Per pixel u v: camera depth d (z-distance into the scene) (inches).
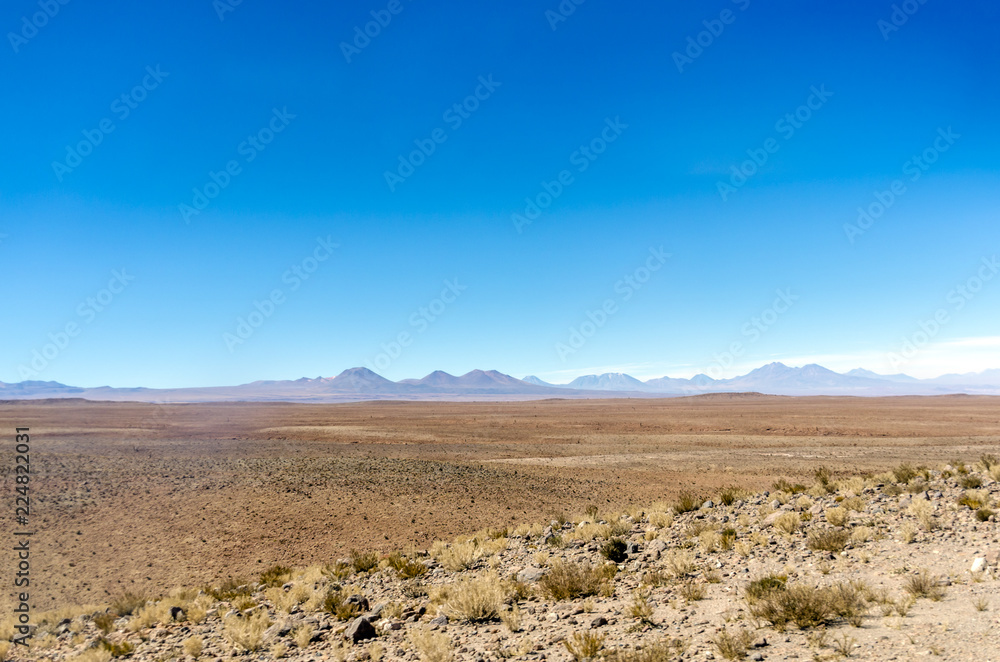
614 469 1656.0
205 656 423.5
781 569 445.1
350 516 1048.2
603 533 681.0
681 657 292.7
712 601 389.4
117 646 471.5
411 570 636.1
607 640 334.3
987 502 546.6
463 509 1119.0
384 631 425.1
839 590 339.9
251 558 859.4
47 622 598.5
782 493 791.7
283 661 389.4
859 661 258.7
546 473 1526.8
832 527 547.8
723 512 718.5
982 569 374.6
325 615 496.4
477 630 394.9
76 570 792.9
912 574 388.8
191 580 778.8
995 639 262.8
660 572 491.2
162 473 1301.7
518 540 757.3
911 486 667.4
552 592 456.4
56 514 988.6
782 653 280.2
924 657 254.1
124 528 950.4
